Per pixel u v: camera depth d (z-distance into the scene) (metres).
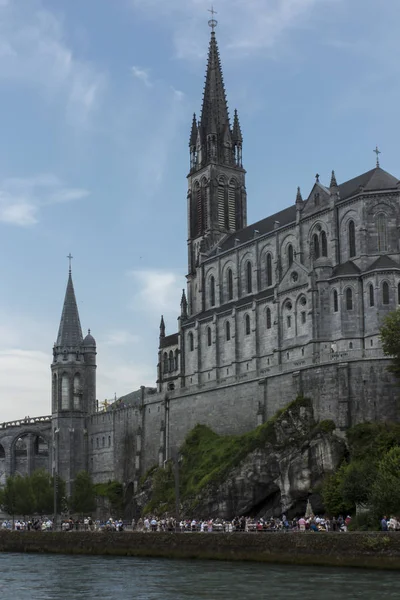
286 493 129.62
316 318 145.88
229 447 144.38
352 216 150.00
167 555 105.75
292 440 133.25
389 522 91.31
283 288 154.75
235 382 153.50
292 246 165.12
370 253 146.75
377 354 131.12
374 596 69.31
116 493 178.38
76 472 195.75
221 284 184.12
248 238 180.38
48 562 107.62
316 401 134.88
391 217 147.12
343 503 111.31
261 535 95.62
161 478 153.75
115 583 83.69
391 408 127.94
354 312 143.12
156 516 143.38
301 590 73.50
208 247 199.75
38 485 172.25
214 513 135.50
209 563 97.00
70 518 165.50
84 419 199.38
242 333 166.12
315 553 89.88
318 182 160.25
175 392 169.00
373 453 119.12
